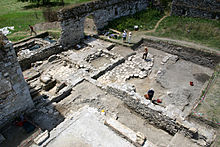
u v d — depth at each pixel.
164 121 11.19
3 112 10.85
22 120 11.45
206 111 12.59
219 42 21.56
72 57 19.55
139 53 21.58
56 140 9.37
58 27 27.81
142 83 16.67
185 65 20.28
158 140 10.84
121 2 26.41
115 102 13.36
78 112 11.16
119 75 17.31
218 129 11.64
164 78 17.42
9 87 10.69
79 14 21.53
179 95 15.29
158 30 25.56
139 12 29.94
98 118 10.69
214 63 19.41
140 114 12.57
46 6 37.62
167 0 31.16
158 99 14.54
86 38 23.88
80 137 9.52
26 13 33.94
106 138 9.49
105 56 20.44
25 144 10.08
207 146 9.51
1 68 9.94
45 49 19.83
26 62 18.45
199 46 20.78
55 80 16.41
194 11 26.94
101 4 23.64
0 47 9.62
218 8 24.72
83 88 14.56
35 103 13.38
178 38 23.08
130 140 9.23
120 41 22.58
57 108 12.81
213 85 15.12
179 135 10.27
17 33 26.03
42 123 11.59
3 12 35.38
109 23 26.00
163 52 22.45
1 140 10.22
